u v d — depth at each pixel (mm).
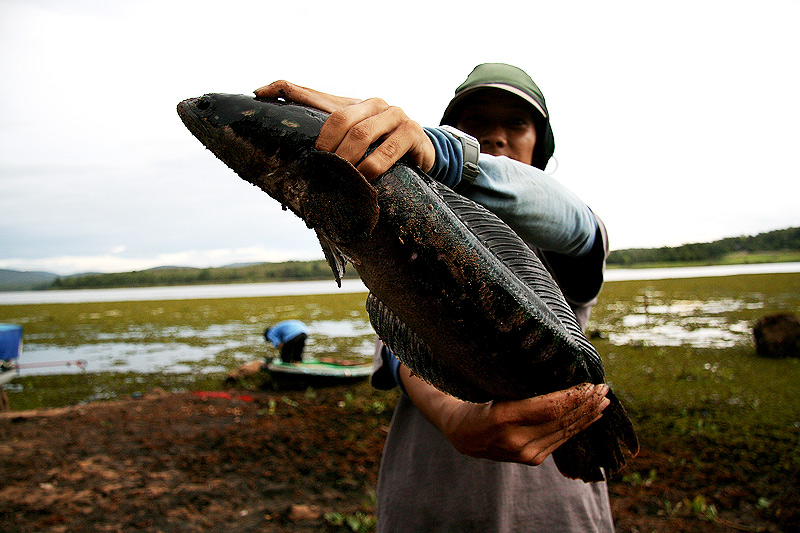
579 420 1447
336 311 23703
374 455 6309
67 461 6250
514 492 1876
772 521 4574
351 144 1139
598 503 2045
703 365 10438
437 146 1304
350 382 9984
